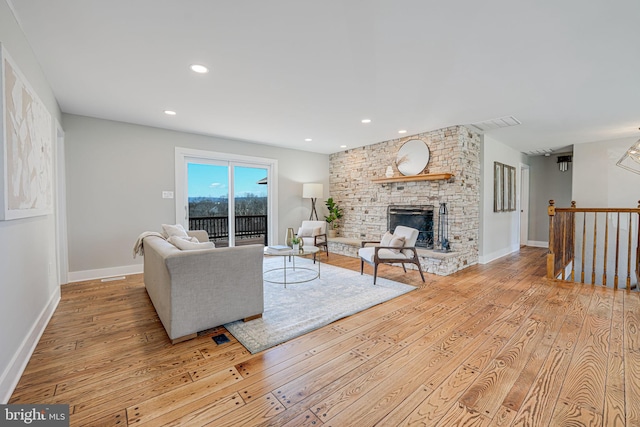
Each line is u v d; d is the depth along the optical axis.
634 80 2.77
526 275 4.21
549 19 1.87
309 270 4.54
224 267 2.37
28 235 2.05
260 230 5.86
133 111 3.71
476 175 4.91
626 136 5.06
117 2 1.71
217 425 1.37
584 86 2.92
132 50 2.26
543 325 2.48
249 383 1.69
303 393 1.60
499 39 2.10
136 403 1.51
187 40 2.12
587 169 5.55
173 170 4.66
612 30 1.98
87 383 1.68
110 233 4.12
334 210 6.35
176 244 2.64
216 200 5.25
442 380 1.72
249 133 4.89
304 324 2.49
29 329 2.01
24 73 2.03
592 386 1.65
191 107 3.56
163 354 2.01
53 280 2.85
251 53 2.31
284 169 6.14
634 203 5.15
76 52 2.28
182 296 2.16
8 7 1.71
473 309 2.87
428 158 4.79
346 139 5.36
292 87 2.96
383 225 5.61
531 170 7.33
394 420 1.40
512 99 3.26
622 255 5.30
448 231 4.55
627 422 1.38
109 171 4.10
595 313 2.74
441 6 1.75
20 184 1.84
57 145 3.50
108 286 3.63
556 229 4.18
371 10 1.78
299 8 1.76
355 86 2.93
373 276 4.12
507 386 1.66
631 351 2.04
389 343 2.18
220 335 2.31
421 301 3.11
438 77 2.73
